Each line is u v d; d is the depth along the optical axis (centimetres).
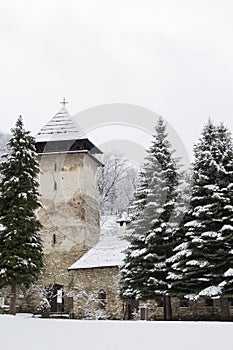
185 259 1917
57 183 2534
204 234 1891
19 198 2077
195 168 2036
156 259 1989
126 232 2014
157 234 1939
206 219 1936
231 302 2119
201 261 1891
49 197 2564
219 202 1945
